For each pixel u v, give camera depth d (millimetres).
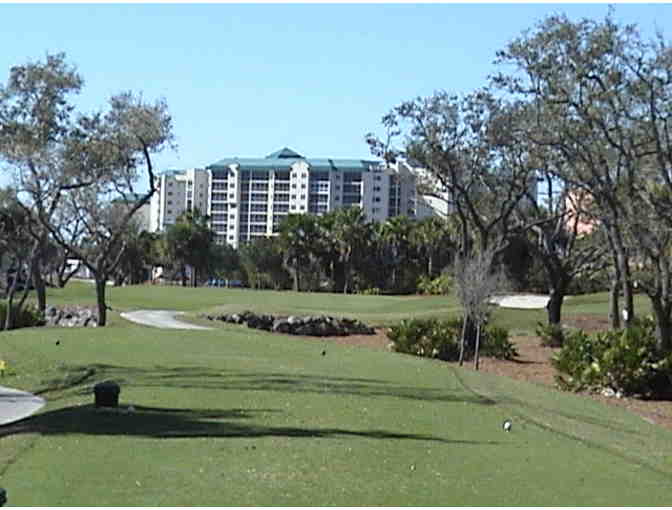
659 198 27734
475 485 11039
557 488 11148
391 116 43594
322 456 12328
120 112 41812
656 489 11438
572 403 21797
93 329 38188
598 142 29203
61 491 9945
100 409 16422
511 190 38094
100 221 47344
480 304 32562
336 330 46625
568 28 28547
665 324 28688
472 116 36906
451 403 19109
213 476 10867
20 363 26641
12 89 39125
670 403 26531
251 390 20062
